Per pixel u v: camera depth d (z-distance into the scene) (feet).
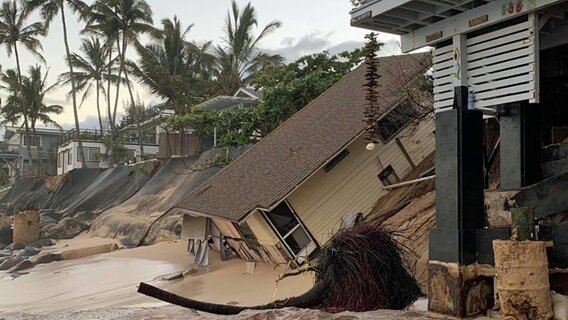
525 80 24.27
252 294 42.06
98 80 183.83
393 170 53.78
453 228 24.61
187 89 152.76
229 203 53.01
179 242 76.89
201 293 45.24
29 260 76.84
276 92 85.81
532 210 22.08
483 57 25.96
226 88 156.97
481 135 25.44
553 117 30.78
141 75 150.30
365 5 27.86
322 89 83.71
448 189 25.09
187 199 63.21
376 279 30.22
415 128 53.16
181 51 169.37
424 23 28.25
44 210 131.64
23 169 228.43
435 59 28.43
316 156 51.42
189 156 112.06
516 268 21.20
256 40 157.07
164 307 34.58
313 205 50.29
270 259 52.54
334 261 31.17
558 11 24.49
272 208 46.37
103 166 171.42
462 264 24.23
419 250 36.76
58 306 45.52
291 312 26.23
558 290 23.12
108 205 118.73
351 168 52.54
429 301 25.59
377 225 34.09
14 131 263.29
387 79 57.26
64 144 193.16
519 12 23.98
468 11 26.11
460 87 25.43
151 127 180.65
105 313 30.86
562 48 29.19
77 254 79.71
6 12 179.73
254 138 90.74
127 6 159.12
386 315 26.02
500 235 23.62
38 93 197.77
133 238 88.58
